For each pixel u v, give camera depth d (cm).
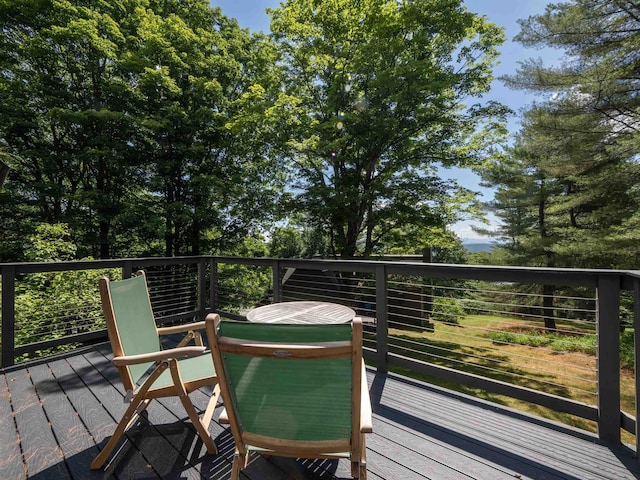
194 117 889
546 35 773
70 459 165
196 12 995
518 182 1137
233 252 1043
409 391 241
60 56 802
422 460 162
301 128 843
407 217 875
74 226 809
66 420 202
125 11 906
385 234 998
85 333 348
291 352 106
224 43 958
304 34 871
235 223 1012
